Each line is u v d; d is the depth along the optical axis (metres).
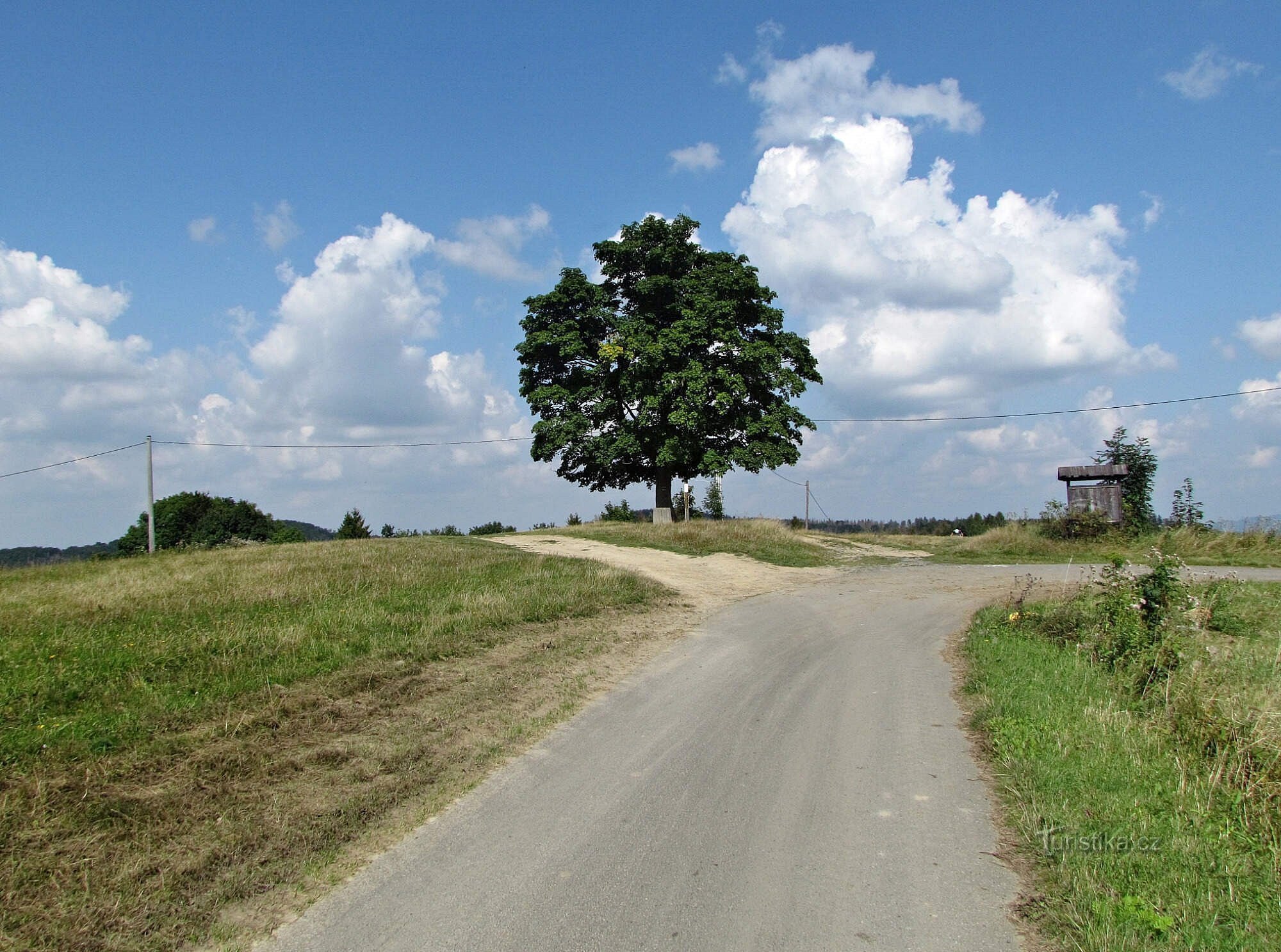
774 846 5.27
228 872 4.94
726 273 31.56
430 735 7.45
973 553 26.59
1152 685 8.30
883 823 5.62
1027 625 12.45
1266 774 5.98
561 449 32.19
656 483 33.62
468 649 10.52
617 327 31.28
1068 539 28.05
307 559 19.34
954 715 8.21
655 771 6.66
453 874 4.94
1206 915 4.27
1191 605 10.34
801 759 6.92
